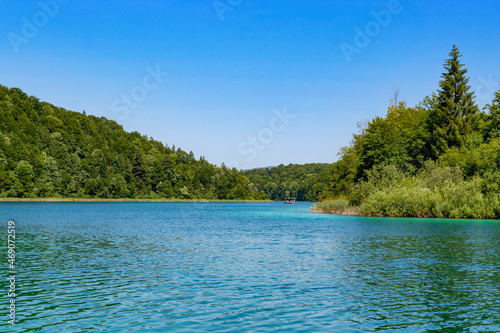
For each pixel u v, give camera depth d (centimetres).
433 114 9362
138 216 7538
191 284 1748
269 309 1380
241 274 1966
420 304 1445
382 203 6456
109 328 1188
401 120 9962
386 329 1189
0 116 18662
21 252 2698
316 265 2206
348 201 7712
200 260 2381
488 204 5800
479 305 1433
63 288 1672
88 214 7825
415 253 2625
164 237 3709
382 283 1772
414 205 6153
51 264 2239
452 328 1200
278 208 13300
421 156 8706
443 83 8819
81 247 2972
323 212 8619
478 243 3098
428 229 4278
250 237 3688
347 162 10262
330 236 3684
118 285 1727
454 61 8850
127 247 2980
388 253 2633
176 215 8162
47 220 5944
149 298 1517
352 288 1680
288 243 3198
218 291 1625
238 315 1312
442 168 7231
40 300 1486
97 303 1448
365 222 5388
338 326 1212
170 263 2277
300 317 1296
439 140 8606
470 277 1889
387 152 8294
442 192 6291
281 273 1989
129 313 1331
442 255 2538
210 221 6141
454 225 4784
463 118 8606
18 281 1802
